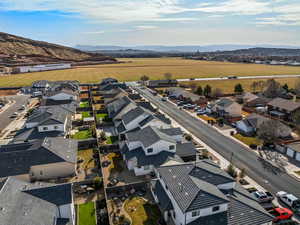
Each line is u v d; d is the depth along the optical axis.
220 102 73.56
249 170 40.00
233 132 56.88
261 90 109.62
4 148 39.75
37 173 36.38
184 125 62.94
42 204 24.17
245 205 26.45
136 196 32.81
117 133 54.78
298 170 40.03
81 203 31.33
